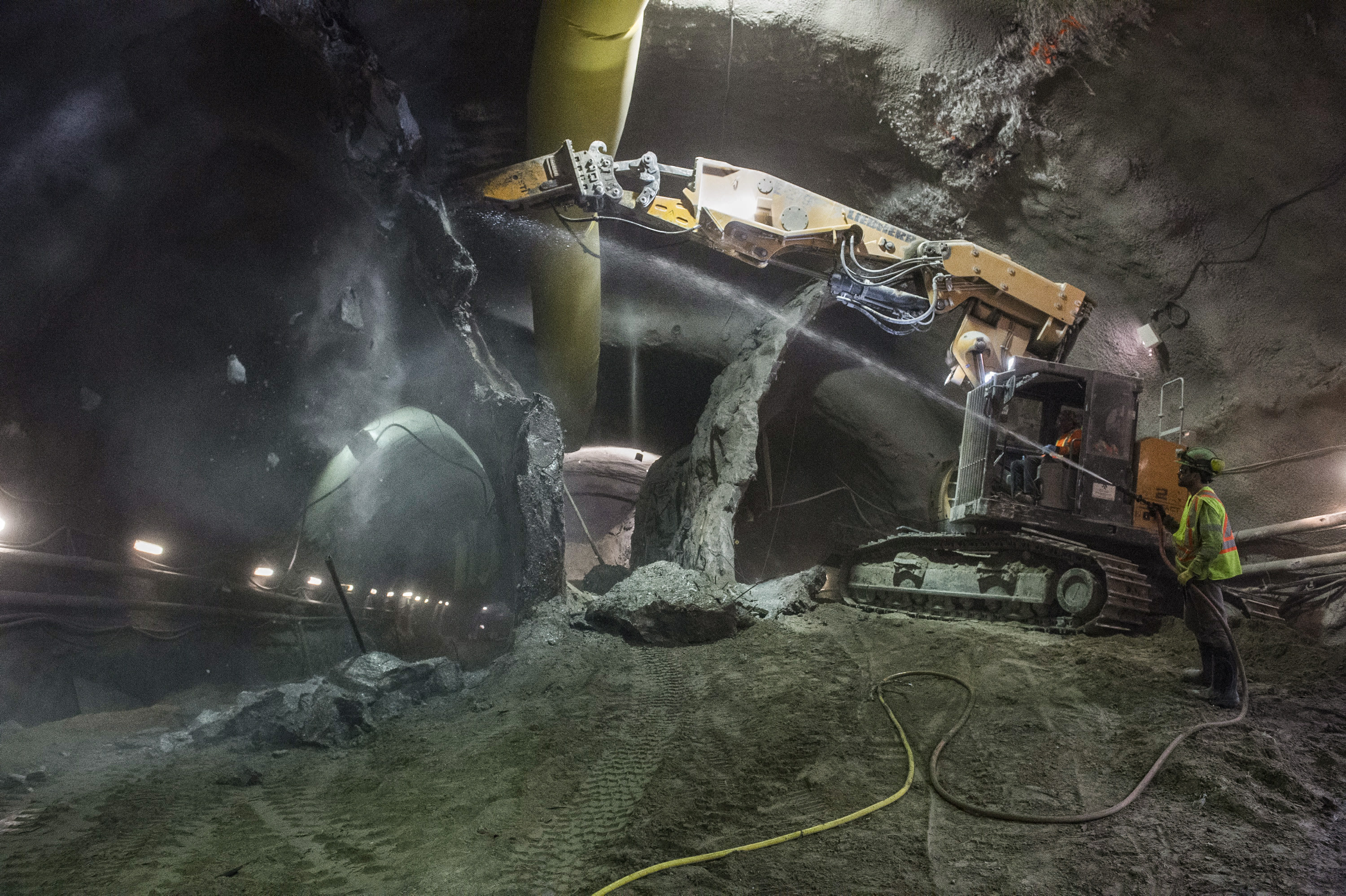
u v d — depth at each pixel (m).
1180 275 13.85
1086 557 9.21
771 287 17.58
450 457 15.53
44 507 8.44
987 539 10.35
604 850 4.44
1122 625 8.98
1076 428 11.15
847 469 20.17
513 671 9.09
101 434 9.46
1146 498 10.04
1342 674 6.93
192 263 10.37
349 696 7.16
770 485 19.25
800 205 12.23
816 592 11.85
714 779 5.41
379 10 11.75
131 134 8.79
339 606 14.30
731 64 13.65
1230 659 6.10
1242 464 13.67
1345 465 12.65
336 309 12.12
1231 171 12.79
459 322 12.72
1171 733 5.56
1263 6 11.35
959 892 3.74
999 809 4.64
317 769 6.18
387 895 3.98
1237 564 6.26
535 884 4.06
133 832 4.87
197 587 10.30
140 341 9.98
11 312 8.28
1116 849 4.05
